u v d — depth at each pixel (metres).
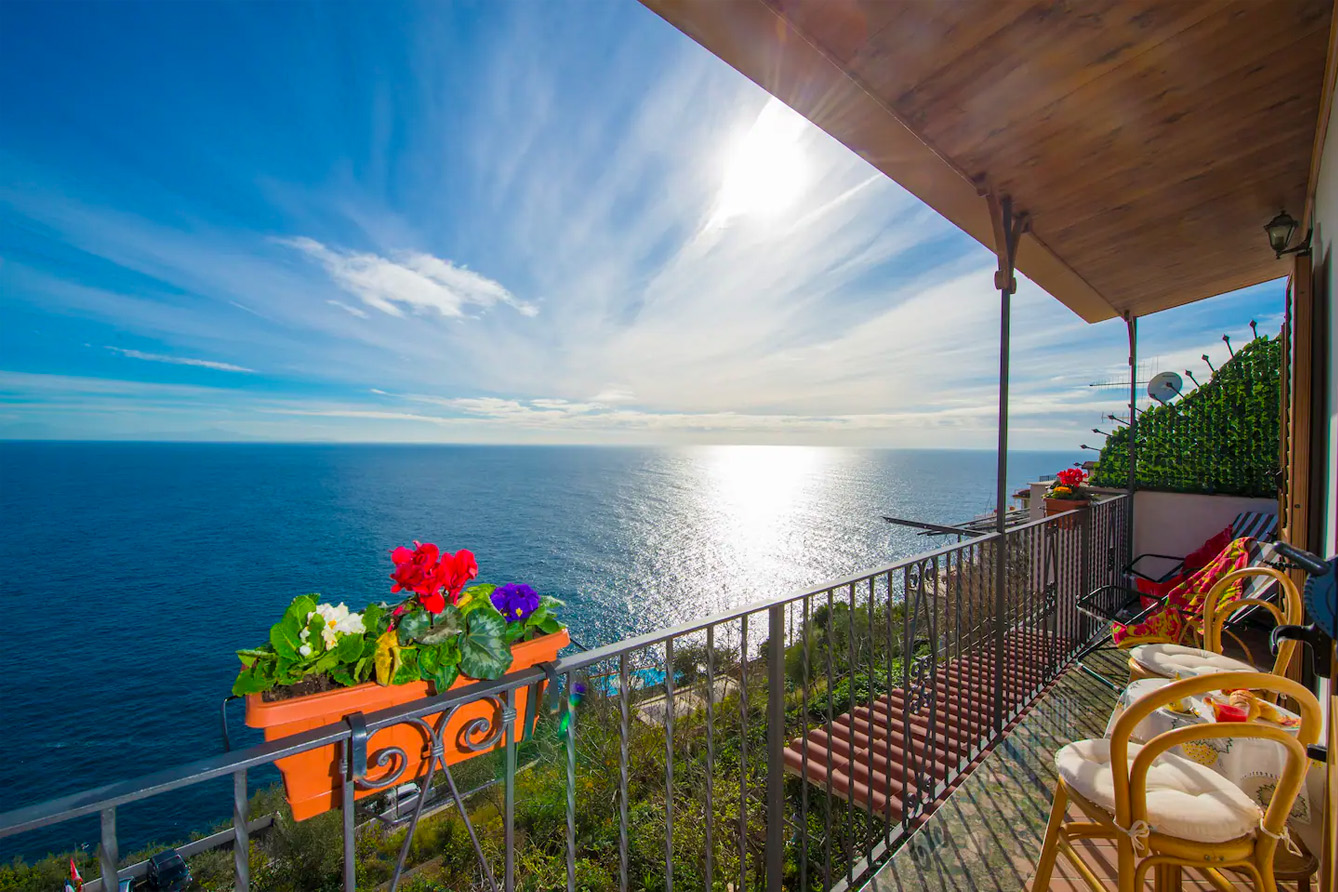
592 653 1.28
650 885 5.57
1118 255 3.78
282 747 0.91
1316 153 2.66
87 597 45.28
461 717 1.14
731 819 5.22
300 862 10.20
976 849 2.01
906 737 2.19
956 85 2.20
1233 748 1.57
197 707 31.06
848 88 2.20
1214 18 1.94
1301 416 3.00
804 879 1.75
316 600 1.12
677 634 1.41
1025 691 3.12
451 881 8.16
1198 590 2.96
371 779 1.06
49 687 32.75
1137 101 2.33
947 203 2.99
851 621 1.92
